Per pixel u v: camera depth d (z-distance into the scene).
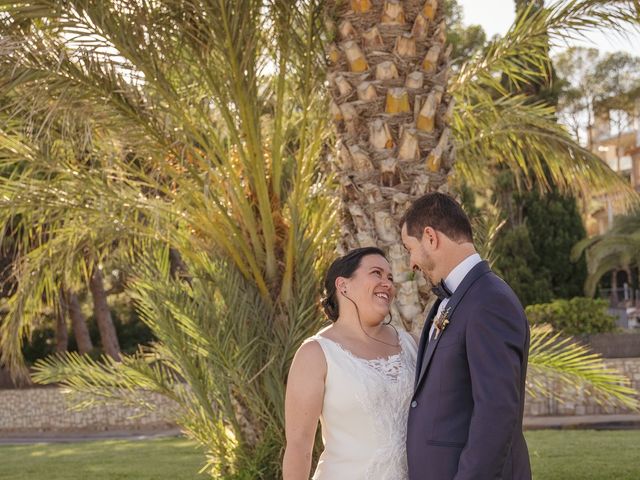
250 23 6.96
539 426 14.06
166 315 7.82
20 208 8.02
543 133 9.05
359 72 6.11
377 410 3.34
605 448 10.94
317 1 6.76
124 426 20.77
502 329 2.98
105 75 6.93
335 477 3.34
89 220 8.11
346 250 6.12
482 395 2.92
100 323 23.72
